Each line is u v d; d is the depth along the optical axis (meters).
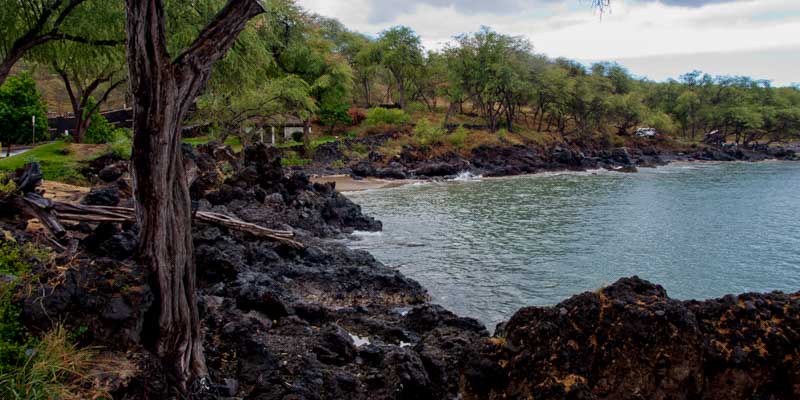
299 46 66.75
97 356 6.72
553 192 47.12
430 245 24.67
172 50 20.20
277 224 23.23
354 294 15.89
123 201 19.52
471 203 39.69
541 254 23.38
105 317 6.89
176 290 7.46
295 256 18.86
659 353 7.15
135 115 7.07
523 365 7.62
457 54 91.50
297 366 8.72
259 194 27.52
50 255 9.54
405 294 16.12
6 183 13.16
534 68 95.56
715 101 120.25
